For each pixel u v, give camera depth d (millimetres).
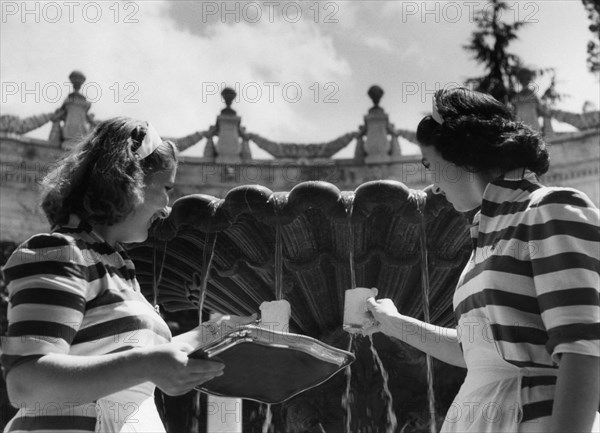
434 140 2562
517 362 2273
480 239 2422
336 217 4309
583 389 2092
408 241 4508
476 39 18562
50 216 2543
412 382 6203
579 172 16938
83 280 2352
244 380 2586
